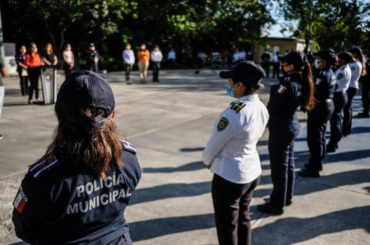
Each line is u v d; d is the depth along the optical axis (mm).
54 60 9727
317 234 3521
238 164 2617
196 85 14781
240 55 23000
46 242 1423
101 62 22672
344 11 25281
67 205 1353
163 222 3688
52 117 8023
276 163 3709
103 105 1386
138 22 24500
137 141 6492
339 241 3400
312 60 4980
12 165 5090
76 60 21391
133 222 3662
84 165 1363
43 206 1323
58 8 18438
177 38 26438
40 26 20203
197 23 26438
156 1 24062
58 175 1332
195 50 29391
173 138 6770
